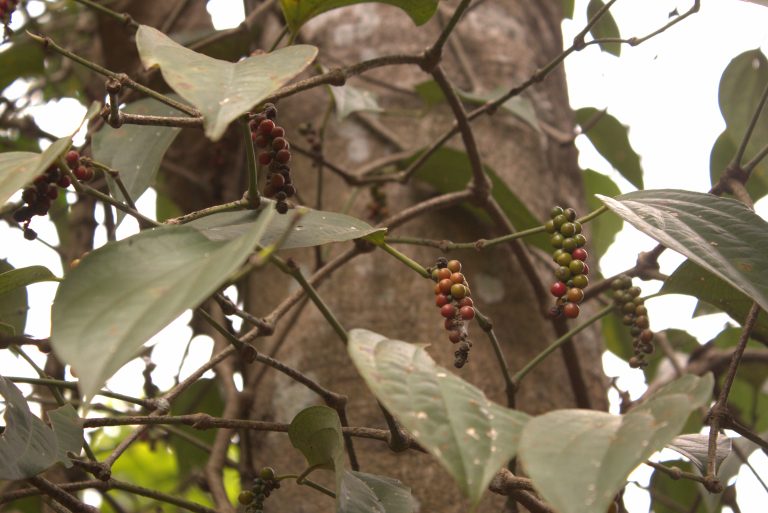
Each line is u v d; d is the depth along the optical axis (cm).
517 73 117
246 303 107
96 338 59
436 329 100
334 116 111
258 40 116
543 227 77
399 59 84
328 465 74
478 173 95
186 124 71
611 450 59
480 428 60
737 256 70
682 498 112
